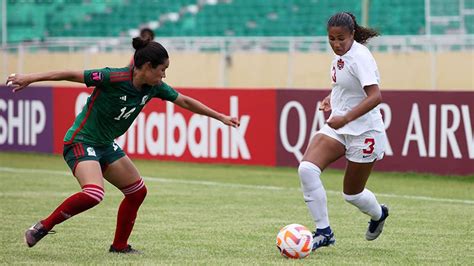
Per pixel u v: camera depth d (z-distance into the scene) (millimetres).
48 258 25203
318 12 86625
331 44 25141
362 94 25531
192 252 26438
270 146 54094
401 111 49812
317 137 26156
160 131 57531
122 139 59188
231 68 73375
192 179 49562
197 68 74562
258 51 72938
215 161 55750
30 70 79125
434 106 48688
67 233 30328
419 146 49406
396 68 69062
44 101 62719
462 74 67062
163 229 31500
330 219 34312
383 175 50406
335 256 25750
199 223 33094
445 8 79688
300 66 70938
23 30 92500
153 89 24656
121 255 25781
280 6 88250
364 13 61781
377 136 25766
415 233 30797
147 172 53125
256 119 54375
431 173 49062
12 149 64500
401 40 69875
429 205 38875
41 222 24188
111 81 23719
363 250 27016
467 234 30609
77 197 23781
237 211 36688
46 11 92688
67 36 92750
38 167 55875
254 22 89000
